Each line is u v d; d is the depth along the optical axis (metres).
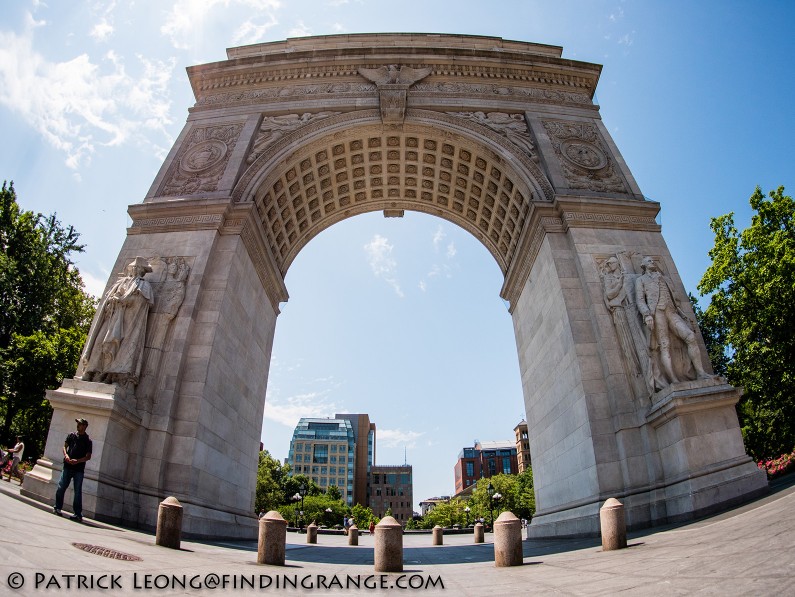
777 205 27.33
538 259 20.33
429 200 27.47
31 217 33.97
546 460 19.75
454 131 22.25
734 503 11.99
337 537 34.75
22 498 11.14
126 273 17.25
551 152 21.25
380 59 24.12
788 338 25.75
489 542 24.47
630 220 18.91
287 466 94.38
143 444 14.41
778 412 26.94
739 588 4.36
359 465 154.88
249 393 20.44
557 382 18.31
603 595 5.05
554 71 24.48
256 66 24.25
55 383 32.09
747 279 27.67
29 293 32.78
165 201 19.06
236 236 18.67
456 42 26.08
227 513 17.02
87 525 10.33
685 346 14.91
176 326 16.31
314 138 21.91
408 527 125.44
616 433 14.95
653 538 9.92
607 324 16.39
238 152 21.16
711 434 13.08
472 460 149.50
